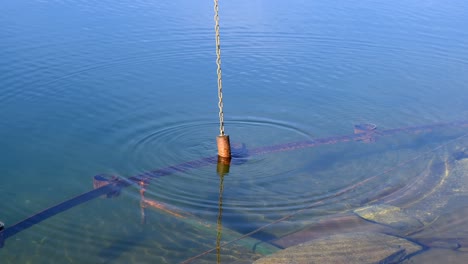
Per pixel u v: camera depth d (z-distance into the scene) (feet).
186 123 36.52
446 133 36.19
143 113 37.68
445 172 30.71
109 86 42.24
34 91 40.68
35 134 34.12
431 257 22.58
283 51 51.26
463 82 45.32
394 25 59.06
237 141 34.58
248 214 25.84
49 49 48.91
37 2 63.36
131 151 32.27
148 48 50.57
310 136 35.78
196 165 30.81
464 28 58.59
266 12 61.62
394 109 40.16
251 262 22.09
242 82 44.34
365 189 28.73
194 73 45.75
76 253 22.67
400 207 26.96
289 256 22.45
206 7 62.90
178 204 26.50
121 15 59.31
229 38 53.62
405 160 32.17
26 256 22.45
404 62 49.44
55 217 25.17
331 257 22.43
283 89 43.29
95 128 35.19
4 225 24.63
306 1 66.59
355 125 36.65
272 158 32.01
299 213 26.14
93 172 29.63
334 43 53.42
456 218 26.00
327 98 41.78
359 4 66.18
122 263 22.06
